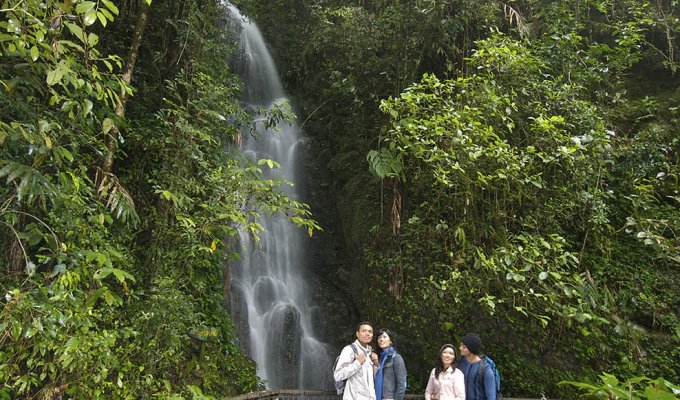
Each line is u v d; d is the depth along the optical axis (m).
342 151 11.48
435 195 8.09
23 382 4.78
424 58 9.38
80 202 4.96
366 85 9.51
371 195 9.88
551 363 7.38
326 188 11.99
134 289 6.47
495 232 7.20
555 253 6.90
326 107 12.62
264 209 6.52
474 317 7.90
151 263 6.68
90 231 5.15
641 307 7.40
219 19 10.77
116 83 5.34
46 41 3.79
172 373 6.64
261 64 14.19
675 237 7.25
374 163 7.27
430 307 8.15
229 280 9.02
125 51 7.69
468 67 8.48
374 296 9.05
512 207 7.56
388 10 9.22
